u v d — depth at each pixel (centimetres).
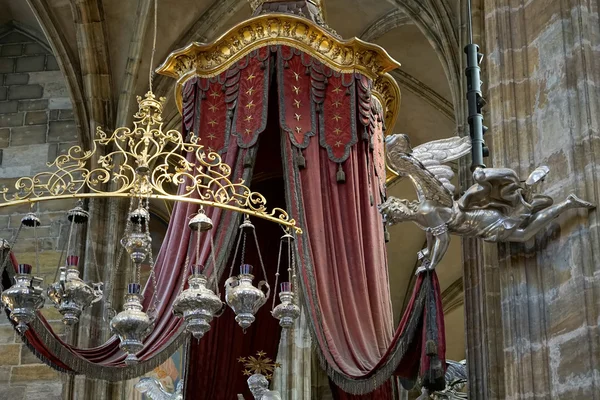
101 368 1295
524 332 1094
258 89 1447
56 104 2530
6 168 2466
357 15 2655
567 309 1062
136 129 1317
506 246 1134
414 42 2664
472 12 2180
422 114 2811
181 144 1315
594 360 1016
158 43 2542
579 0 1140
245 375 1666
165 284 1360
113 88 2502
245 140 1417
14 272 1299
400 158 1170
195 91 1487
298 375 2355
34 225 1302
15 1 2600
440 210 1165
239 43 1484
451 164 2681
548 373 1070
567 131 1109
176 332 1312
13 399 2216
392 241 3025
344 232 1377
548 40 1157
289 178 1380
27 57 2594
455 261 3048
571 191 1089
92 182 1295
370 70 1495
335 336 1296
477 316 1912
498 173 1120
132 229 1448
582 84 1111
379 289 1362
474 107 1243
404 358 1241
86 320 2231
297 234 1339
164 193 1284
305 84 1452
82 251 2328
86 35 2472
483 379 1867
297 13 1557
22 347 2253
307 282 1312
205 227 1276
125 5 2497
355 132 1438
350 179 1406
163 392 2134
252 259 1677
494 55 1202
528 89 1173
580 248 1061
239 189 1392
